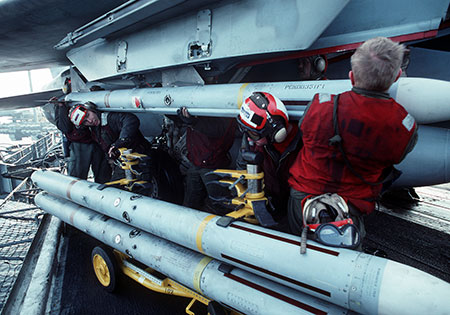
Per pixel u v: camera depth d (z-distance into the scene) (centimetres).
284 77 306
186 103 237
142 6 224
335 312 136
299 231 167
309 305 142
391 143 118
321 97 135
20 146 2172
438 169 193
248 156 179
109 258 257
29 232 894
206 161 282
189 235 188
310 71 266
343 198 144
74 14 318
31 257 373
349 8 219
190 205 316
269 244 150
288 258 140
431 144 192
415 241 307
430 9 201
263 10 199
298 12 185
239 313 176
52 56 511
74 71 470
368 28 221
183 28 248
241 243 160
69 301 266
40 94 808
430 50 257
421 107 139
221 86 219
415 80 140
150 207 225
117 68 326
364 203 144
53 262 337
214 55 232
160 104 262
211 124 257
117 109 319
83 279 301
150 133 506
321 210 142
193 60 245
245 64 268
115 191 272
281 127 163
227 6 217
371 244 303
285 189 203
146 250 223
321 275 129
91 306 257
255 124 161
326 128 128
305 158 155
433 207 403
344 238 131
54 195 373
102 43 338
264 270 151
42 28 354
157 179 362
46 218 493
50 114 531
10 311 283
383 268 117
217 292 171
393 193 433
